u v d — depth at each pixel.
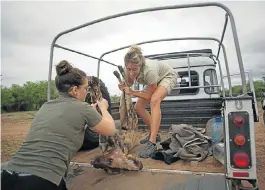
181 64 5.11
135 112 3.08
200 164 2.15
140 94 2.88
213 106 3.71
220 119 2.92
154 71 2.72
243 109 1.59
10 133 10.77
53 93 3.13
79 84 1.82
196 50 5.34
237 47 1.85
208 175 1.85
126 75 3.01
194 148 2.30
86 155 2.79
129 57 2.59
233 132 1.60
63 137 1.62
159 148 2.75
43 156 1.53
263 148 5.80
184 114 3.80
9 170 1.50
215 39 3.45
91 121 1.75
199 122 3.74
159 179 1.86
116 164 2.02
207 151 2.37
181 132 2.48
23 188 1.43
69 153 1.64
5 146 7.91
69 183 1.93
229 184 1.65
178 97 5.04
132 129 2.90
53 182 1.49
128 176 1.98
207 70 5.09
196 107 3.76
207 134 3.10
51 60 2.62
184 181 1.78
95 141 3.12
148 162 2.29
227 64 3.19
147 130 3.97
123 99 2.91
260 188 3.45
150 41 3.97
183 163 2.21
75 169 2.23
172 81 2.93
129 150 2.67
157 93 2.74
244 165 1.56
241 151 1.58
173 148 2.43
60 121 1.64
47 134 1.60
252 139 1.57
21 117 17.92
